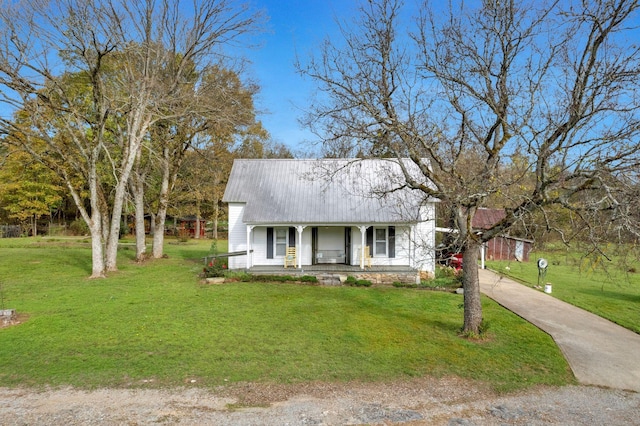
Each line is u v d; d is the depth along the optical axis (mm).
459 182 9062
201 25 20109
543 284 18391
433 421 5812
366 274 17156
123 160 19000
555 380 7465
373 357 8344
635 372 7898
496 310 12680
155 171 28188
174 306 12320
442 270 18953
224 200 18984
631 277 21734
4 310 10484
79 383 6879
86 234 41500
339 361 8094
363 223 17516
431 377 7457
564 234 8125
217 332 9773
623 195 6852
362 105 9633
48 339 9008
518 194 8266
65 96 17062
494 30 9180
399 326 10547
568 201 7961
